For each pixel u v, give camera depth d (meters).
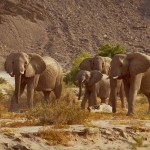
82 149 31.03
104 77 57.53
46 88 53.09
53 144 31.00
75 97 62.56
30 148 29.84
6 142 29.59
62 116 35.09
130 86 45.41
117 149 31.75
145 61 44.94
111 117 40.84
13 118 39.19
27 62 49.47
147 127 35.16
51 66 53.59
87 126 34.16
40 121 35.00
